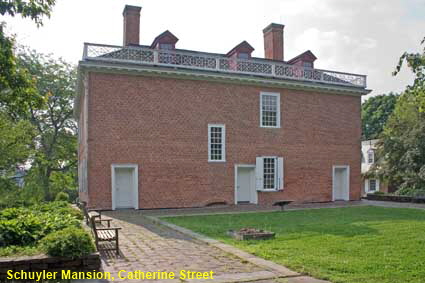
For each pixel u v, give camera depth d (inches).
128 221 633.0
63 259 272.4
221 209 856.9
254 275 284.4
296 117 1032.8
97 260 280.2
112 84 833.5
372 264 313.4
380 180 1446.9
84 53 812.6
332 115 1087.6
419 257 340.2
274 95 1007.6
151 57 874.8
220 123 935.7
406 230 507.5
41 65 1505.9
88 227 454.0
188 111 901.8
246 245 400.5
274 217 686.5
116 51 845.2
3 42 390.6
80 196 1203.9
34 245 305.4
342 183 1120.2
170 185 872.9
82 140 1056.2
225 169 935.0
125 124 839.1
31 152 1216.2
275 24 1190.3
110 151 823.1
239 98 962.1
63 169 1648.6
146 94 862.5
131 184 857.5
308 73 1052.5
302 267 303.4
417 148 1242.6
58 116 1579.7
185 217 691.4
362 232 490.0
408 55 326.3
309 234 474.0
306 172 1037.2
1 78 397.4
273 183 995.9
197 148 906.1
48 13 390.9
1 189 1135.0
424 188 1243.8
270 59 1173.7
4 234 310.0
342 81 1103.0
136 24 1027.9
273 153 995.9
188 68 895.1
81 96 1051.9
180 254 360.8
